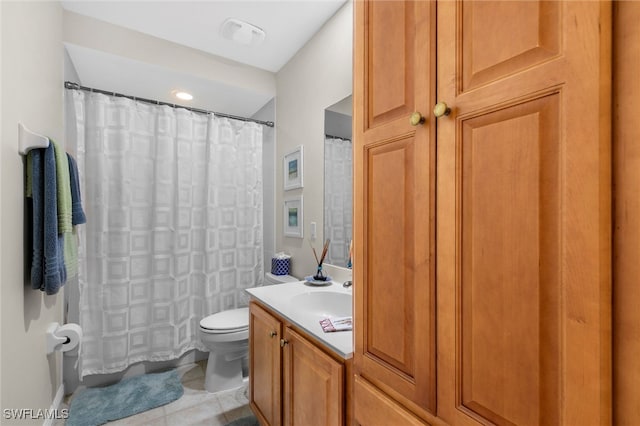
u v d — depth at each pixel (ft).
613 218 1.33
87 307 6.38
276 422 4.38
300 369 3.78
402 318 2.31
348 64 5.71
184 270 7.41
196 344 7.70
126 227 6.69
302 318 3.94
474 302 1.84
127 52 6.46
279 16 6.15
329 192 6.23
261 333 4.92
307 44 6.98
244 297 8.23
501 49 1.69
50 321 4.95
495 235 1.72
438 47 2.03
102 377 6.62
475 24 1.83
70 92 6.14
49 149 3.98
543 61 1.51
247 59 7.77
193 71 7.23
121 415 5.61
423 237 2.12
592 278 1.36
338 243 5.95
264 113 9.16
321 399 3.33
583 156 1.37
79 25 6.00
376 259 2.57
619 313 1.33
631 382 1.30
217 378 6.48
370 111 2.66
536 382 1.55
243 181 8.29
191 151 7.55
